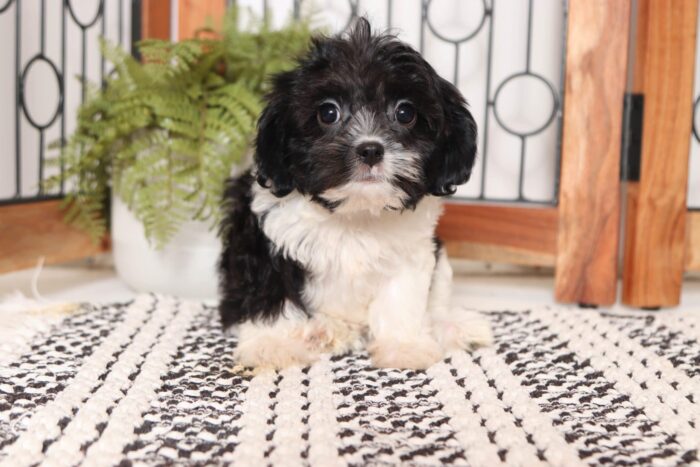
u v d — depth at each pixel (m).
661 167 0.80
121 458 0.46
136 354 0.63
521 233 0.84
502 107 0.94
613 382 0.59
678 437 0.50
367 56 0.61
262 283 0.65
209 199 0.75
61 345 0.64
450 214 0.86
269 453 0.47
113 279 0.93
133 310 0.75
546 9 0.92
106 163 0.81
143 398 0.54
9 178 0.86
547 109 0.94
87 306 0.76
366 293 0.65
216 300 0.82
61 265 1.00
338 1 0.95
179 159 0.76
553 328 0.72
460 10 0.93
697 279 0.98
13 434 0.49
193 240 0.80
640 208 0.81
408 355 0.62
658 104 0.79
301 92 0.61
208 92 0.77
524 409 0.53
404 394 0.56
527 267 1.01
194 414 0.52
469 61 0.94
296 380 0.59
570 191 0.82
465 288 0.93
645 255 0.81
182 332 0.69
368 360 0.64
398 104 0.61
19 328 0.68
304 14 0.91
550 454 0.47
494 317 0.76
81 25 0.91
